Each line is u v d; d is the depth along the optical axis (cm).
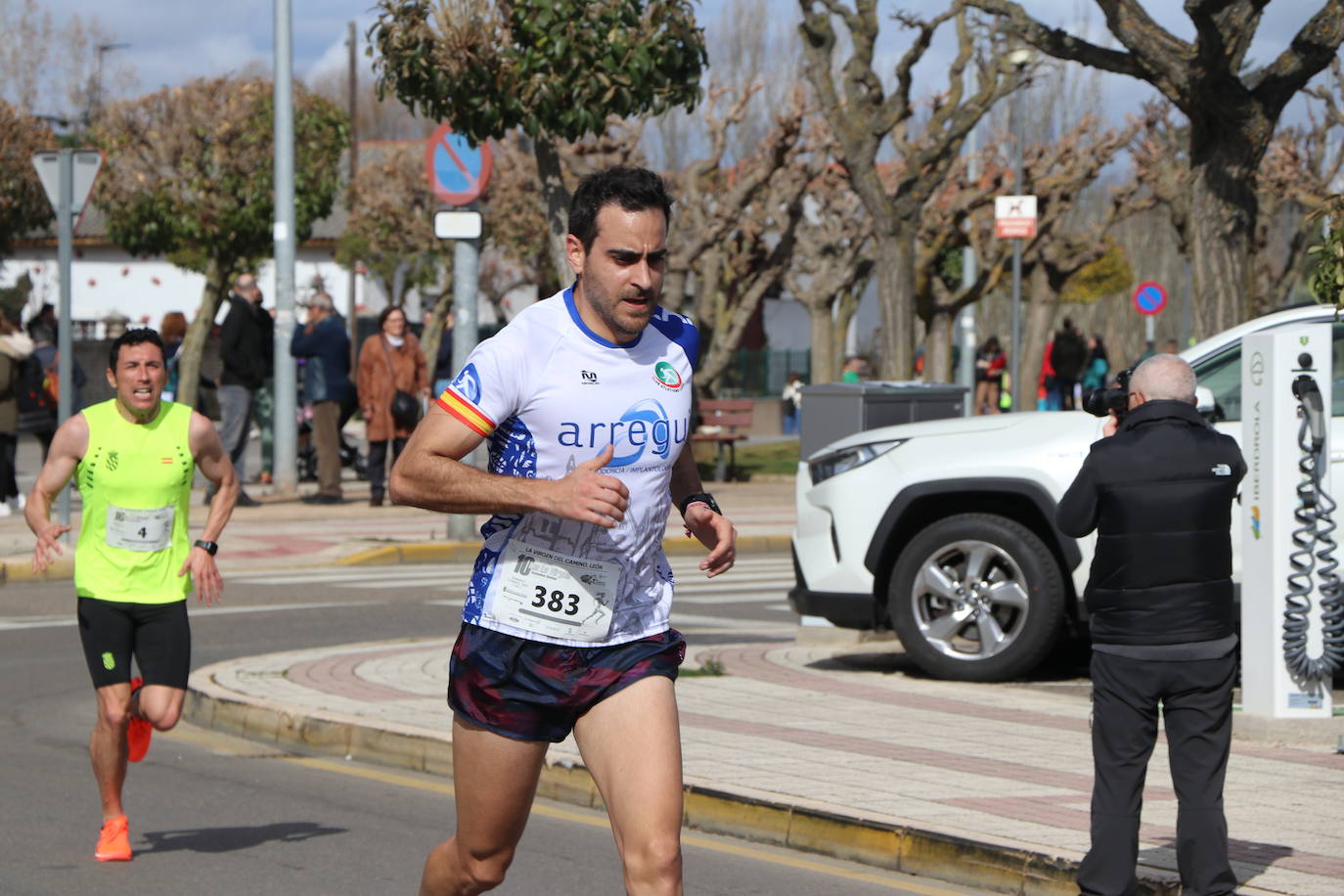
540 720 541
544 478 537
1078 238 4781
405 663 1347
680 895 530
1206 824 683
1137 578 684
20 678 1353
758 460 3991
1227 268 1584
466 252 2061
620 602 541
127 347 820
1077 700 1162
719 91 3844
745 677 1267
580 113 1517
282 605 1762
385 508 2612
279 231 2706
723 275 4475
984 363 4566
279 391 2744
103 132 3228
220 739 1138
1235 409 1170
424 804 947
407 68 1541
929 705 1142
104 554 818
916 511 1255
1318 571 991
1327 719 996
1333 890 698
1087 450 1182
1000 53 2650
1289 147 4425
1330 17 1502
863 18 2556
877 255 2656
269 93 3197
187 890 768
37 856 826
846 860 823
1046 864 743
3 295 6719
